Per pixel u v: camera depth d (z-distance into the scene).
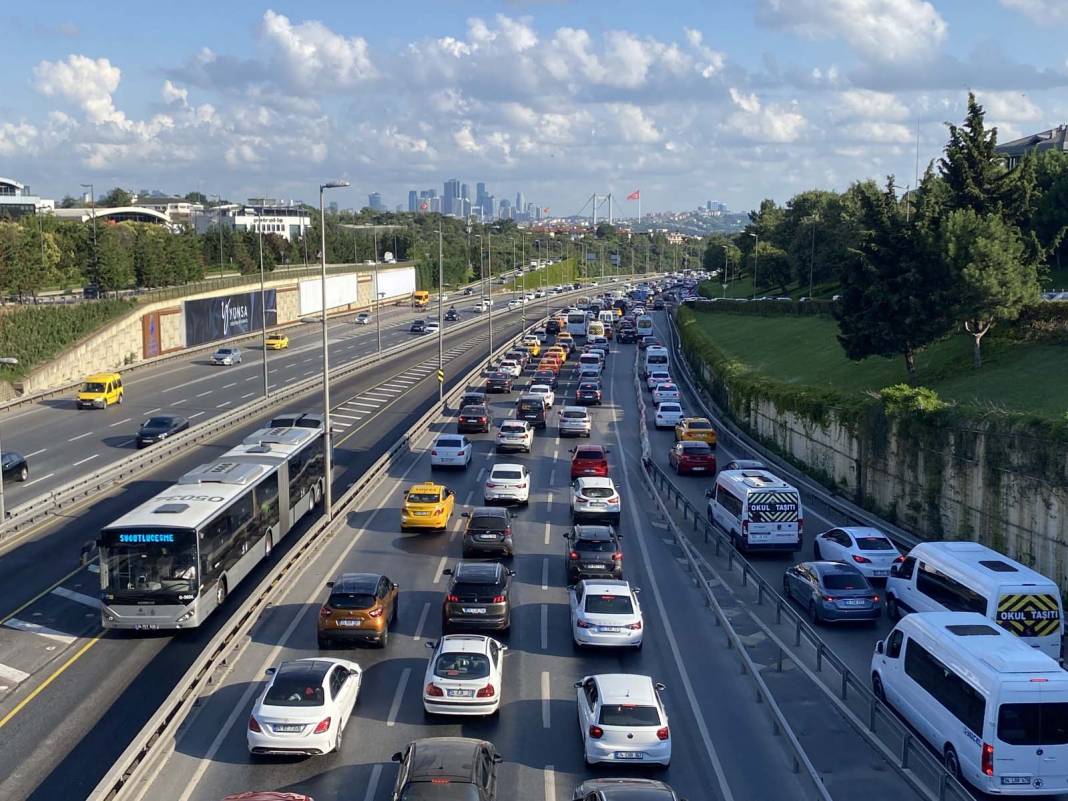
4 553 32.94
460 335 120.44
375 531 36.31
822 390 46.81
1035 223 72.81
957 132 52.53
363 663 23.56
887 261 46.84
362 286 152.88
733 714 20.88
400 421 61.84
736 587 30.20
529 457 51.50
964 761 17.52
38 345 73.56
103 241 102.31
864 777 17.86
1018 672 17.09
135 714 20.89
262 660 23.61
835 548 31.53
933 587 25.48
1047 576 27.94
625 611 24.27
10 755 18.95
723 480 36.66
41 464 48.34
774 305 95.81
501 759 16.97
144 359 88.56
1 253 81.56
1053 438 27.77
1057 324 43.91
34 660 24.00
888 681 20.94
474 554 32.62
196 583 25.39
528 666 23.61
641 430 56.84
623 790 14.71
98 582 30.09
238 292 110.00
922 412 35.22
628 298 170.00
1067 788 16.77
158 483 43.09
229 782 17.62
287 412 63.66
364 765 18.38
